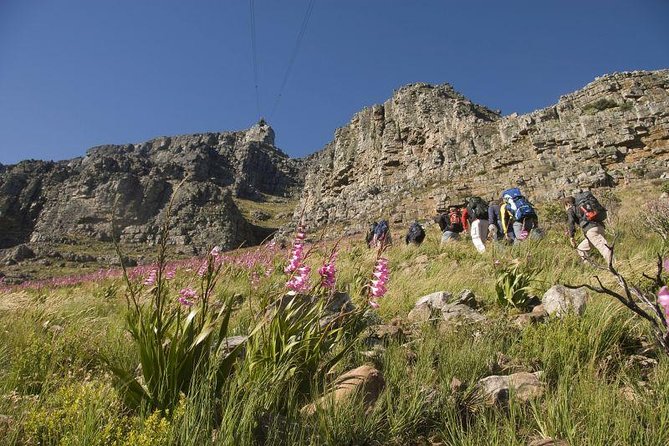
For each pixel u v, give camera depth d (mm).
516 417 2742
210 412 2459
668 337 2199
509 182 56375
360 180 98062
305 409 2717
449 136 82000
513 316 4922
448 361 3443
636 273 5336
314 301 3744
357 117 113875
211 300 5535
